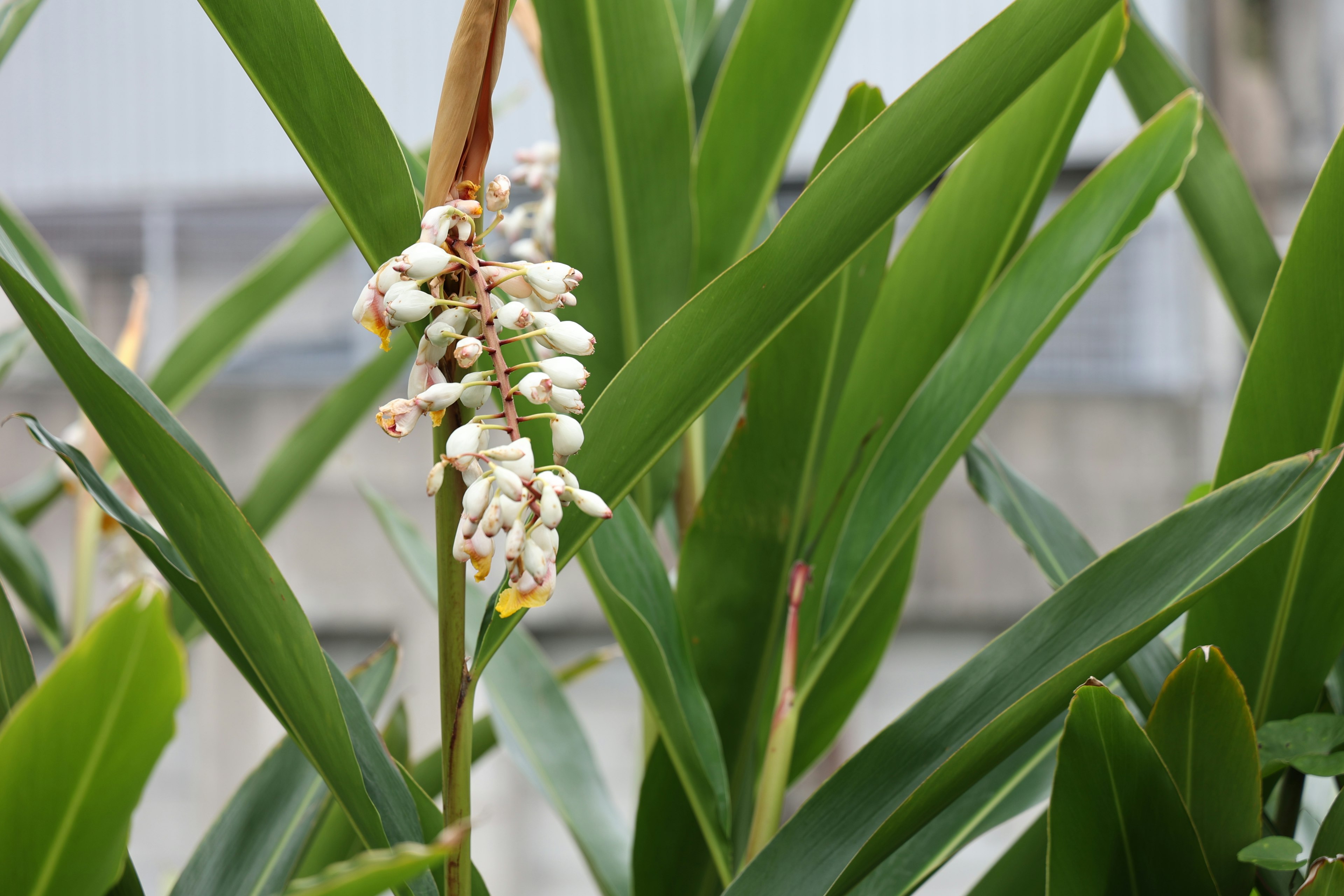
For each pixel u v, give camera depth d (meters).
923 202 7.58
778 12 2.03
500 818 8.17
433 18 8.32
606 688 8.37
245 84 8.77
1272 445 1.85
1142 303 8.52
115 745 1.46
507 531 1.55
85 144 8.86
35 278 1.64
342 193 1.66
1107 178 2.04
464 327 1.59
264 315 3.16
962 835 1.98
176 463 1.55
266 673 1.63
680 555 2.02
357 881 1.44
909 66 8.18
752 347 1.68
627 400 1.65
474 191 1.61
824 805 1.75
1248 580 1.86
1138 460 8.39
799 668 1.99
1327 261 1.80
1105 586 1.76
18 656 1.71
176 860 8.00
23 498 3.02
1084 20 1.64
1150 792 1.71
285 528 8.37
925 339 2.04
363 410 2.90
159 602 1.43
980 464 2.08
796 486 2.00
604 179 2.03
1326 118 7.95
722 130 2.08
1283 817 1.90
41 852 1.49
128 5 8.78
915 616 8.34
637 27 1.96
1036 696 1.62
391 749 2.22
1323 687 1.88
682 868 2.06
